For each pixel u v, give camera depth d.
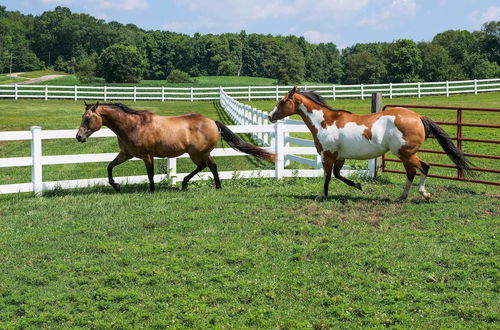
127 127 10.41
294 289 6.04
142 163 15.79
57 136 10.96
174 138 10.59
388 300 5.73
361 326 5.25
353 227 8.16
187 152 10.93
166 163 12.74
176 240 7.70
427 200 9.62
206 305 5.74
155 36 143.50
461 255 6.89
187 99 44.78
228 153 12.14
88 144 19.72
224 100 35.16
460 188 10.88
